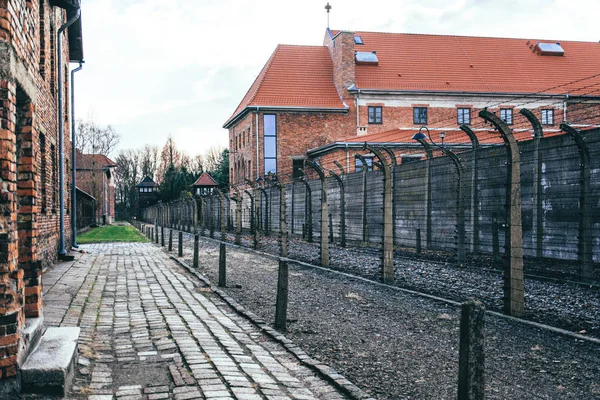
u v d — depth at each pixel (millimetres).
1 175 4234
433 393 4777
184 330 6941
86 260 17344
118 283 11641
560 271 11805
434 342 6562
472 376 3619
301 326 7438
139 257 18844
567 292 9688
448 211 15867
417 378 5188
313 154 42438
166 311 8289
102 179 74500
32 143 5324
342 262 15453
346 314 8266
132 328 7043
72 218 22969
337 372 5328
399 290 10414
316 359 5816
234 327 7316
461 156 15438
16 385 4227
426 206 16734
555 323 7445
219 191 29453
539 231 13273
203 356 5727
